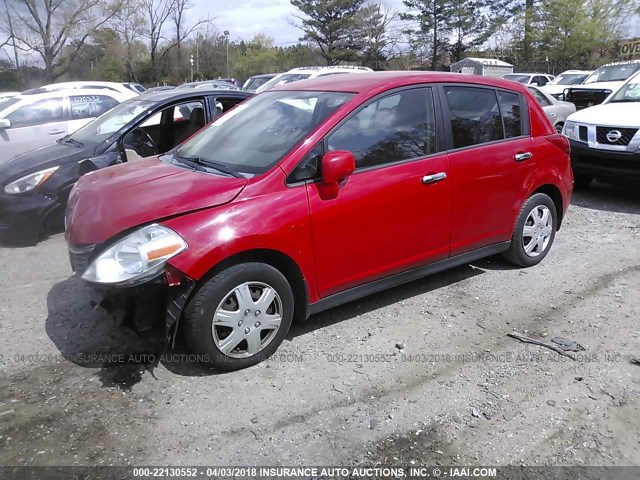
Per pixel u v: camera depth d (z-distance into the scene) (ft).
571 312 13.55
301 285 11.57
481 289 14.97
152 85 148.66
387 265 12.82
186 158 13.19
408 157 12.86
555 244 18.69
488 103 14.74
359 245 12.12
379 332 12.68
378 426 9.48
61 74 130.41
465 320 13.23
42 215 19.02
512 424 9.49
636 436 9.17
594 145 24.23
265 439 9.18
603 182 25.34
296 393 10.39
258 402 10.13
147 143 21.38
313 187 11.32
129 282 9.66
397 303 14.17
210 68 181.88
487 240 14.92
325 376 10.94
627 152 23.17
